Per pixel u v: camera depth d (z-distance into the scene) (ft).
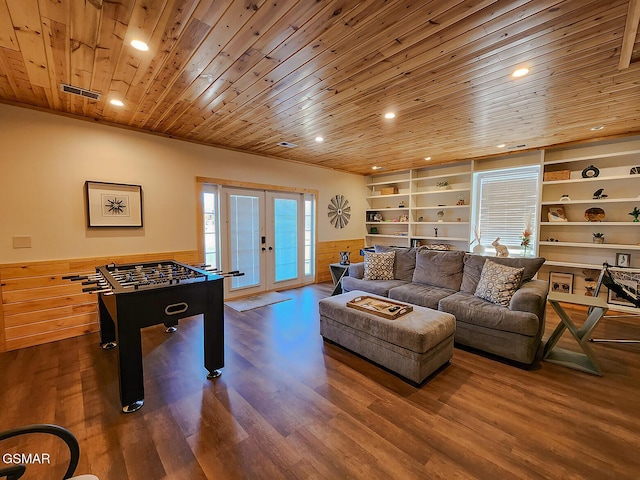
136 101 9.18
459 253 12.21
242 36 5.84
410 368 7.53
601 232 14.02
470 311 9.28
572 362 8.55
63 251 10.44
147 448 5.44
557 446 5.45
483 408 6.59
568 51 6.42
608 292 13.66
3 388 7.38
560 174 14.49
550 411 6.47
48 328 10.19
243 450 5.39
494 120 10.90
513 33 5.81
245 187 15.92
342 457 5.23
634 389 7.31
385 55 6.56
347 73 7.35
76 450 3.51
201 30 5.66
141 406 6.66
